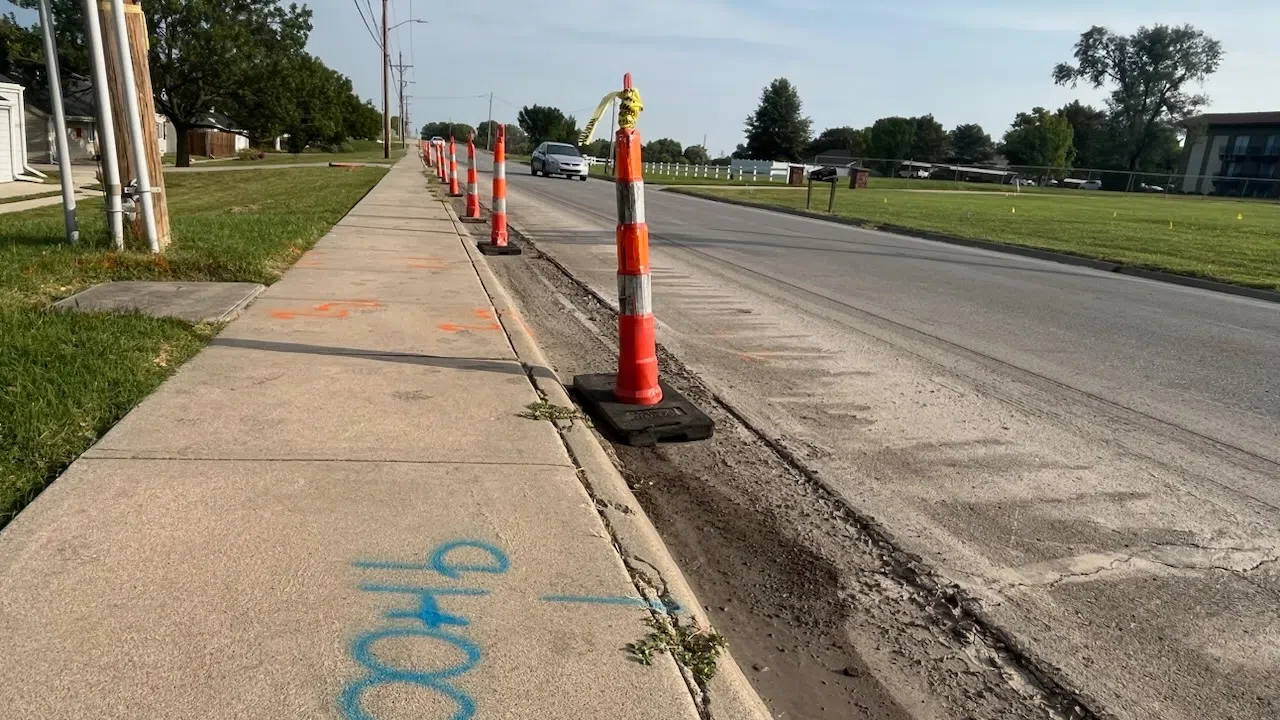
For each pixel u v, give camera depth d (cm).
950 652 273
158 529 276
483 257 997
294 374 452
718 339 690
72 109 4112
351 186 2216
